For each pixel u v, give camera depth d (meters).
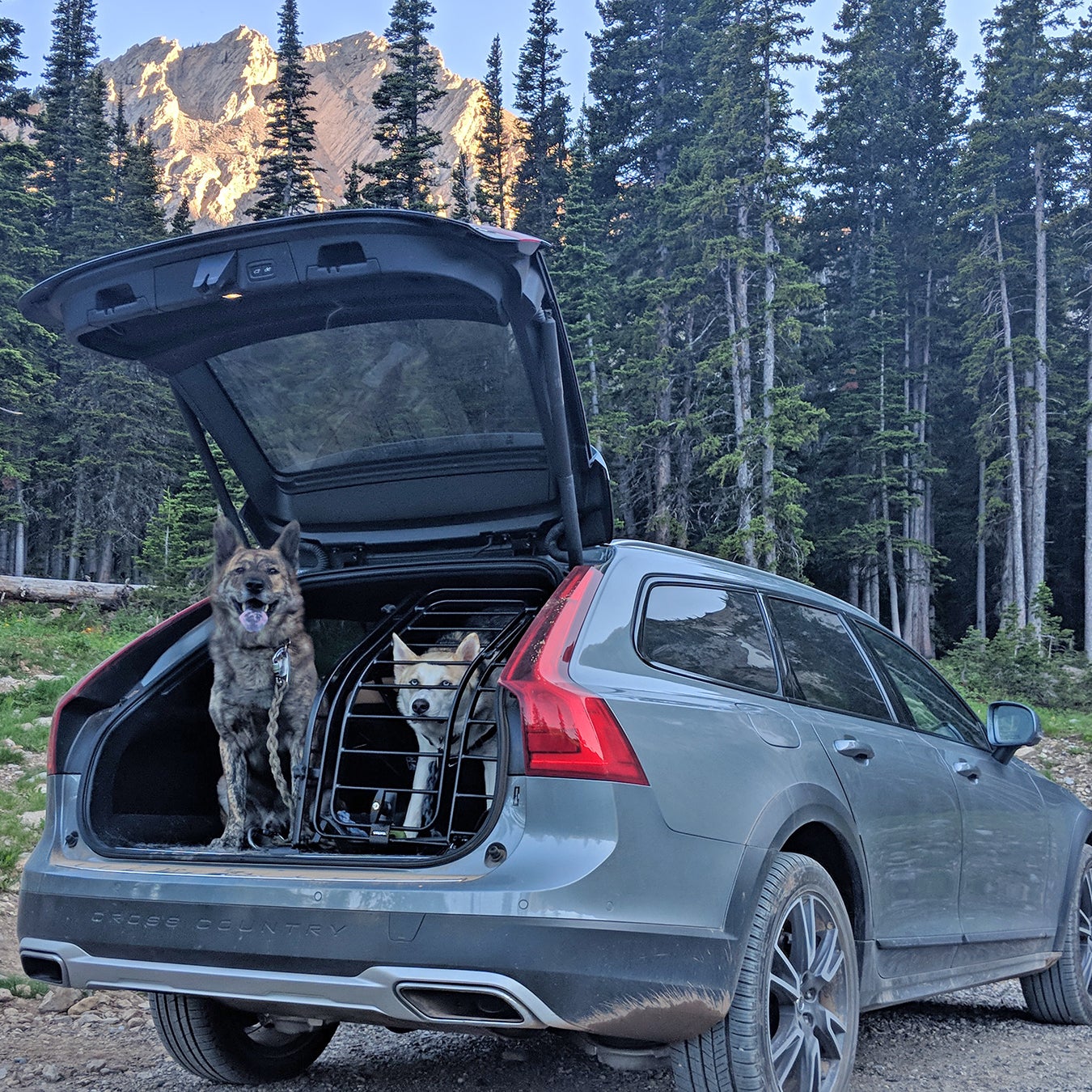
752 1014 2.91
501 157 82.75
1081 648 56.88
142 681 3.82
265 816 4.26
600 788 2.75
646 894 2.74
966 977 4.38
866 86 69.50
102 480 50.34
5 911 6.15
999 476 47.44
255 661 4.05
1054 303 53.31
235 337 3.73
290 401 4.01
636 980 2.65
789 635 3.99
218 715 4.00
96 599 23.03
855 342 59.41
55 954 3.06
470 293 3.15
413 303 3.40
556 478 3.56
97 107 71.69
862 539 48.78
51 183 67.00
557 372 3.38
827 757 3.58
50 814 3.42
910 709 4.59
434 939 2.61
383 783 4.55
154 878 2.99
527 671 2.90
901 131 68.31
